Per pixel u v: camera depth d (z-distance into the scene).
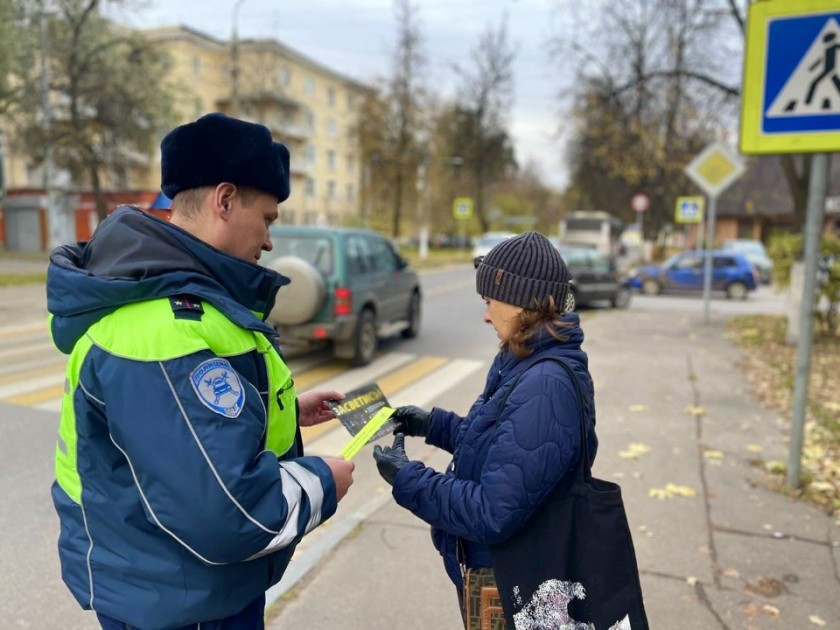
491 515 1.51
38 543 3.48
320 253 7.74
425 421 2.04
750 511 3.74
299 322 7.48
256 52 45.19
